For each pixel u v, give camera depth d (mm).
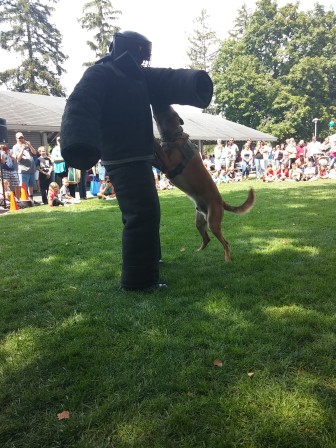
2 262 4672
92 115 2832
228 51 42531
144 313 3072
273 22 41312
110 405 1993
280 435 1766
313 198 9562
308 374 2215
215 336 2666
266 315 2973
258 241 5309
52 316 3084
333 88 43375
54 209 9383
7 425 1882
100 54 41688
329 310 3014
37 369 2348
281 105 37250
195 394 2084
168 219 7320
